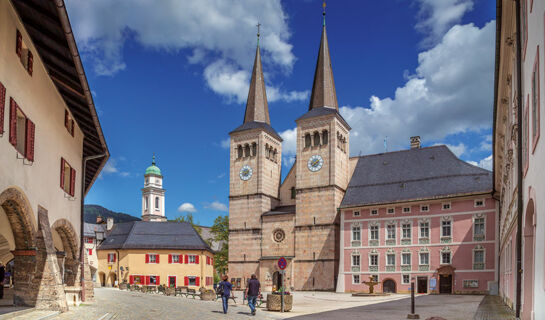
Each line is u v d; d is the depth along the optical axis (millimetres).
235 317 24844
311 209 77000
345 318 26219
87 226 96938
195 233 87875
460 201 63844
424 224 66188
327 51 85688
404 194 69375
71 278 27891
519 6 18422
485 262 60688
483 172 65062
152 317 22500
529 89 16453
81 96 23141
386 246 68438
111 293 49719
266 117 90812
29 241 19703
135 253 84375
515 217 25109
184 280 83312
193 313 26016
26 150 18438
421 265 65438
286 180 87500
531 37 15602
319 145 78375
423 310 32438
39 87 20125
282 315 27828
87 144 31500
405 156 75562
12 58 16719
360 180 76438
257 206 82438
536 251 14977
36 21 17328
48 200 21922
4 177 16156
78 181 28656
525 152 17781
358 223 71312
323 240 75000
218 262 102375
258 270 80188
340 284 70875
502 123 33750
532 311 15812
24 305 19750
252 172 84188
